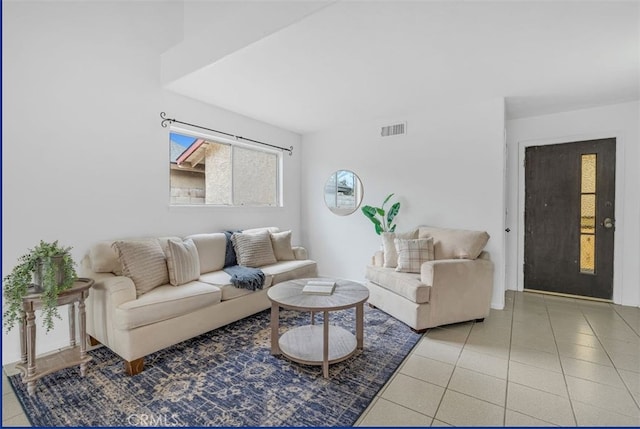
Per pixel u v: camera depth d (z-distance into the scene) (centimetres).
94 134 261
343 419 164
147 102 297
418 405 175
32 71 227
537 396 183
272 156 456
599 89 309
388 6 183
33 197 229
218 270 324
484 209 347
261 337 263
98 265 235
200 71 272
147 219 299
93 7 259
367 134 430
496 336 268
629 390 188
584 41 219
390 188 412
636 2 177
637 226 345
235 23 235
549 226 394
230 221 386
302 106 366
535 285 404
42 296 181
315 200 483
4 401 178
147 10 295
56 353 211
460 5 182
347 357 220
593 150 367
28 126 225
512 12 188
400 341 258
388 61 252
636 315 318
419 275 306
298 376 204
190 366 216
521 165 407
